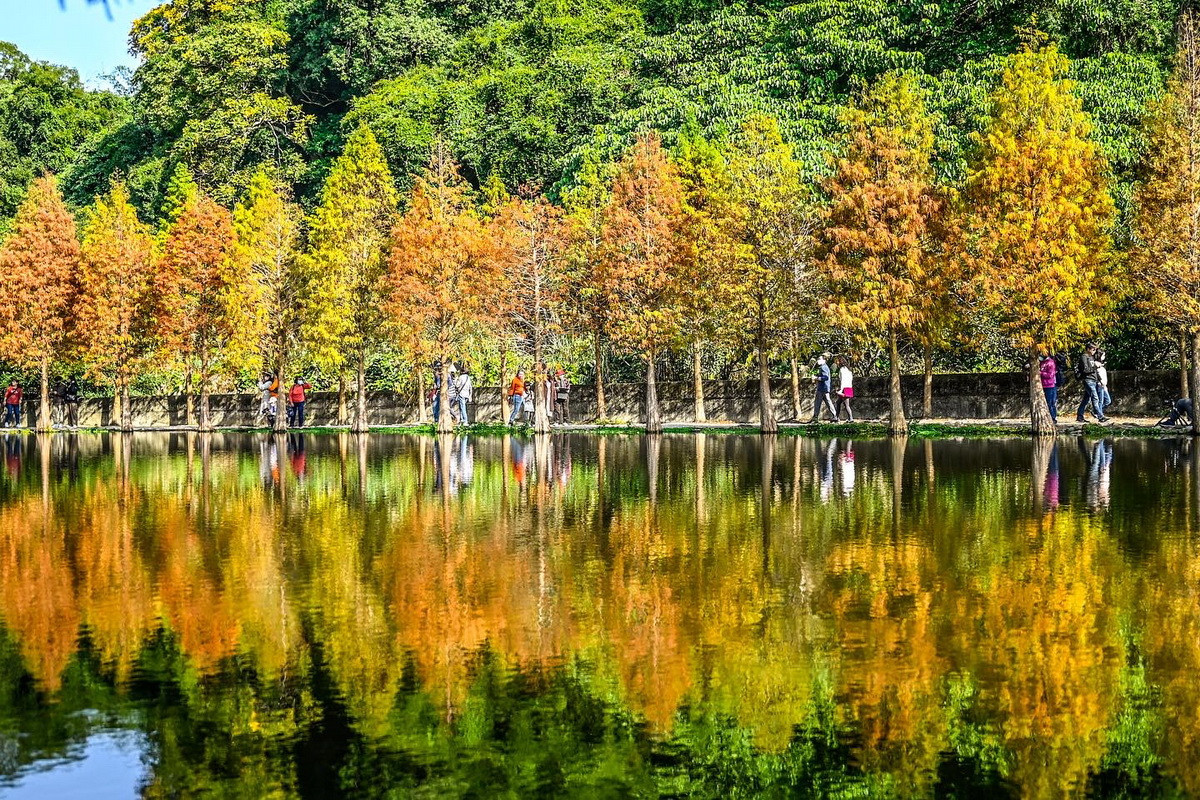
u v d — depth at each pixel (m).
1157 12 77.00
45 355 77.81
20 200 124.06
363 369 68.44
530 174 103.62
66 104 143.25
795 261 57.28
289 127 126.88
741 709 12.40
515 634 15.25
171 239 71.75
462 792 10.47
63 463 45.81
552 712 12.38
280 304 71.38
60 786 10.54
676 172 66.56
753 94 84.69
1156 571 18.59
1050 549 20.67
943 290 50.56
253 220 73.81
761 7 101.88
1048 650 14.23
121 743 11.58
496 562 20.28
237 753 11.31
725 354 71.31
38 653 14.54
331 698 12.82
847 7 87.06
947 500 27.69
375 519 26.12
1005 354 66.62
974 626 15.34
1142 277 50.31
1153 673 13.30
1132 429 52.25
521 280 61.75
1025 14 80.81
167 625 15.91
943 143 71.75
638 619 15.95
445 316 62.41
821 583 18.06
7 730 11.91
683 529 23.83
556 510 27.28
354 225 72.00
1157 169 49.94
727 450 46.81
